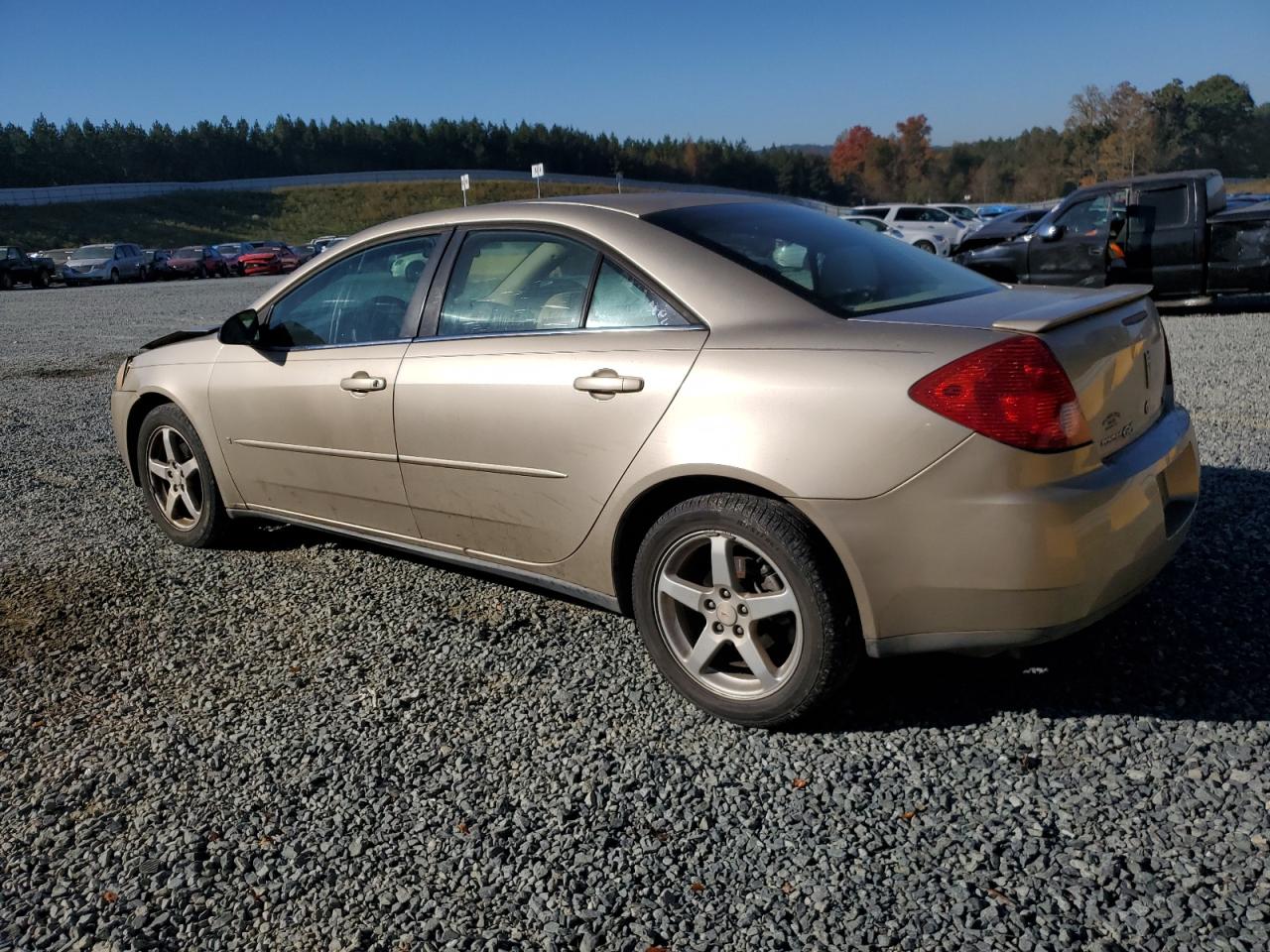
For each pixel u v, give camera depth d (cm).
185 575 441
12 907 230
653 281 302
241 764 286
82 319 1925
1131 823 236
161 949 214
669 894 222
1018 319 255
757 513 271
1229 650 313
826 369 263
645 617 304
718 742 285
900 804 250
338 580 425
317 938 215
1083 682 301
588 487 307
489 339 338
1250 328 1046
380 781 274
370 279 387
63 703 328
